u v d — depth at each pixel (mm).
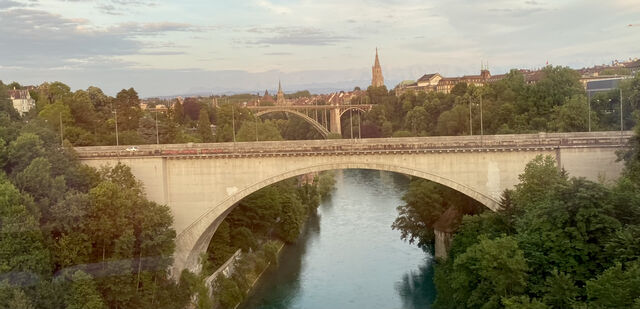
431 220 119688
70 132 131000
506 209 86688
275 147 98562
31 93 173875
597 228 70812
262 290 105000
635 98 123125
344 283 106875
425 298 98625
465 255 77750
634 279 57875
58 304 73688
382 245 128875
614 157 92625
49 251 77500
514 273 69438
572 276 68750
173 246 90562
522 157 94438
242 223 120750
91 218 83438
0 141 87750
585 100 132250
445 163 95625
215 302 97000
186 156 97062
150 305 84500
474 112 165750
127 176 93938
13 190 77438
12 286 69562
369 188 196750
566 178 84375
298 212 139125
